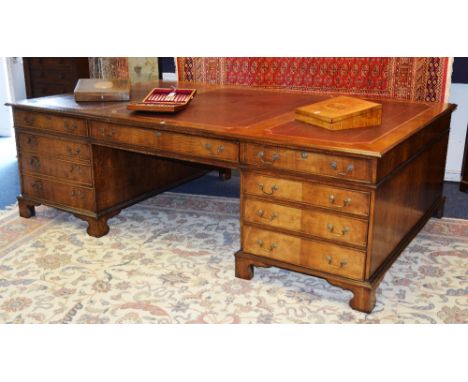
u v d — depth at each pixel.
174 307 3.09
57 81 5.84
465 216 4.23
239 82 4.68
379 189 2.79
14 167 5.60
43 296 3.21
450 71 3.91
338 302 3.11
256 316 2.99
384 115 3.47
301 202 2.97
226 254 3.70
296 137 2.93
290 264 3.14
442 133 3.79
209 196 4.76
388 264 3.10
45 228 4.13
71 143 3.85
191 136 3.24
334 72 4.29
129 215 4.36
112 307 3.09
